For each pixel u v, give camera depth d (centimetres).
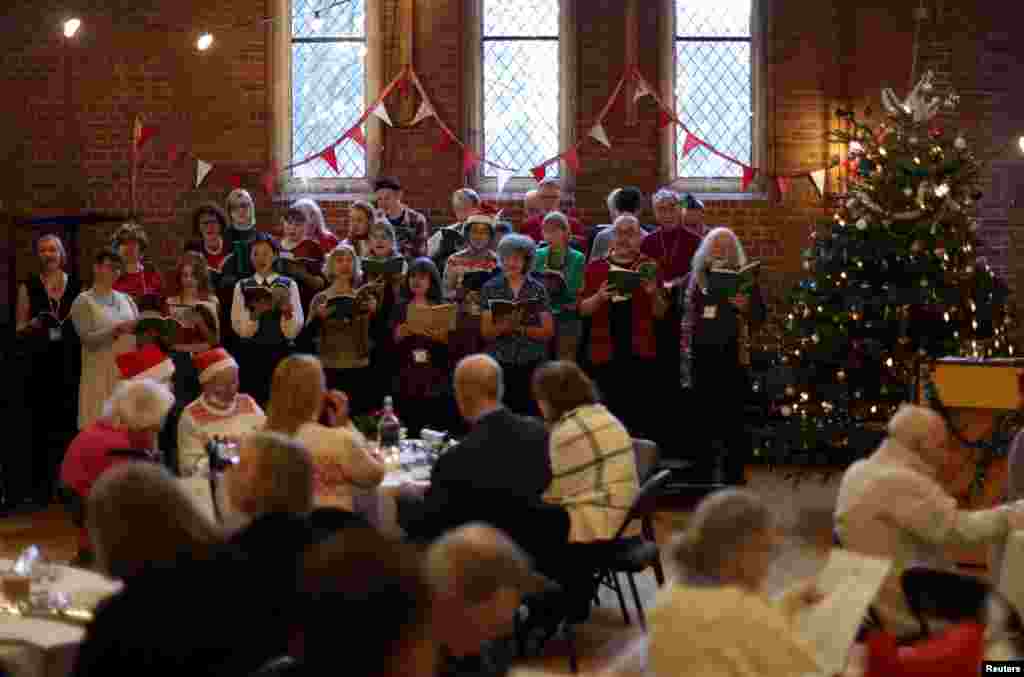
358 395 962
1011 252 1263
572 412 633
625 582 785
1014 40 1259
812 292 1081
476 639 334
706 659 354
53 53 1238
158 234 1248
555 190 1117
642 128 1262
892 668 380
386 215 1099
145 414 599
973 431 803
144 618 304
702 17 1276
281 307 968
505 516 561
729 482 1007
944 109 1252
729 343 968
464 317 987
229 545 331
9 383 1021
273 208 1259
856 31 1256
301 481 406
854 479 521
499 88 1277
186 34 1247
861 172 1089
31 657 411
